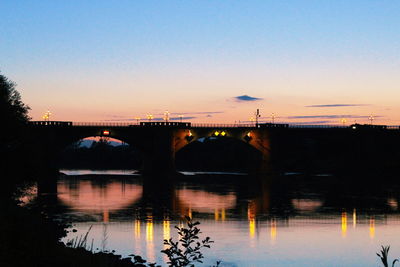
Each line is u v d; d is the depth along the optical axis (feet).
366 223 240.73
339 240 197.98
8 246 54.65
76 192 382.42
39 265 54.19
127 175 637.71
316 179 563.07
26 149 286.87
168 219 247.91
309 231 217.15
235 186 467.11
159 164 586.86
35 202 304.30
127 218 248.73
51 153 532.73
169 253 56.24
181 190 419.95
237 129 619.67
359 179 564.30
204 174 654.12
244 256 167.43
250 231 214.90
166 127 587.27
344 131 646.74
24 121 307.17
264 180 554.05
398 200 344.08
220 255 167.43
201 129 606.96
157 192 397.80
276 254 172.14
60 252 58.29
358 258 168.86
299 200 344.08
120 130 573.33
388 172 629.92
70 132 545.85
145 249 172.55
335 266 158.20
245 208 297.53
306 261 163.94
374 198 357.41
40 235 63.72
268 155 633.20
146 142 586.86
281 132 633.61
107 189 418.51
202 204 317.01
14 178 279.08
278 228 224.12
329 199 349.61
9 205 93.71
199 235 202.69
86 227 215.72
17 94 323.37
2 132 276.41
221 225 231.30
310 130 638.12
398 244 191.42
